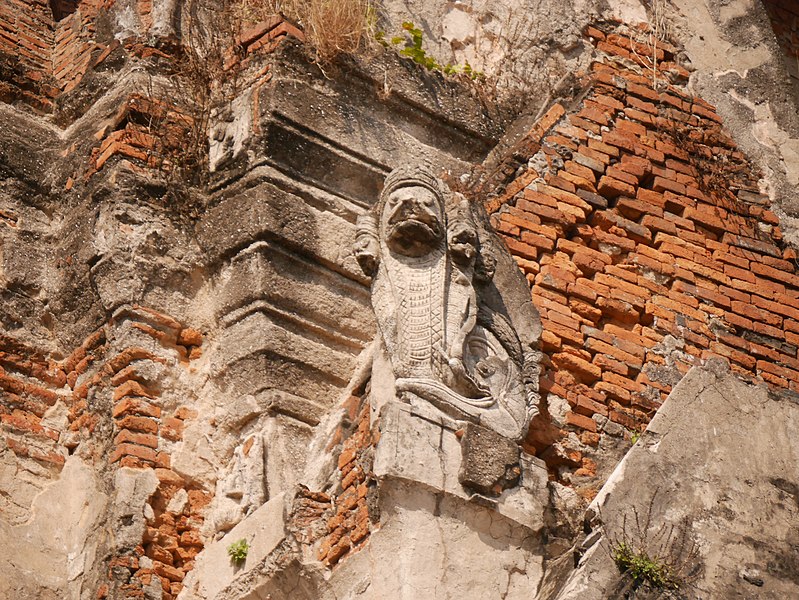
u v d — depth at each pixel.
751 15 18.42
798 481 13.07
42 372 15.82
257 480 14.31
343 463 13.69
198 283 15.66
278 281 15.22
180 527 14.55
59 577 14.66
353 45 16.77
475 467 12.66
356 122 16.48
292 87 16.25
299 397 14.88
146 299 15.38
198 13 17.41
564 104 16.77
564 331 15.03
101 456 15.04
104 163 16.17
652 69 17.66
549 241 15.52
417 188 13.66
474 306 13.45
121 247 15.54
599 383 14.88
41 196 16.75
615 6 18.41
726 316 15.90
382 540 12.44
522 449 13.09
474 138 17.38
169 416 15.04
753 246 16.45
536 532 12.78
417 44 17.58
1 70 17.47
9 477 15.07
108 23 17.73
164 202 15.89
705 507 12.74
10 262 16.17
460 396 13.03
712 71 17.94
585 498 13.98
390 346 13.15
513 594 12.55
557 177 15.95
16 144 16.92
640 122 16.77
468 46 18.36
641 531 12.52
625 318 15.46
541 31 18.28
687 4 18.45
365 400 13.99
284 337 15.04
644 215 16.17
